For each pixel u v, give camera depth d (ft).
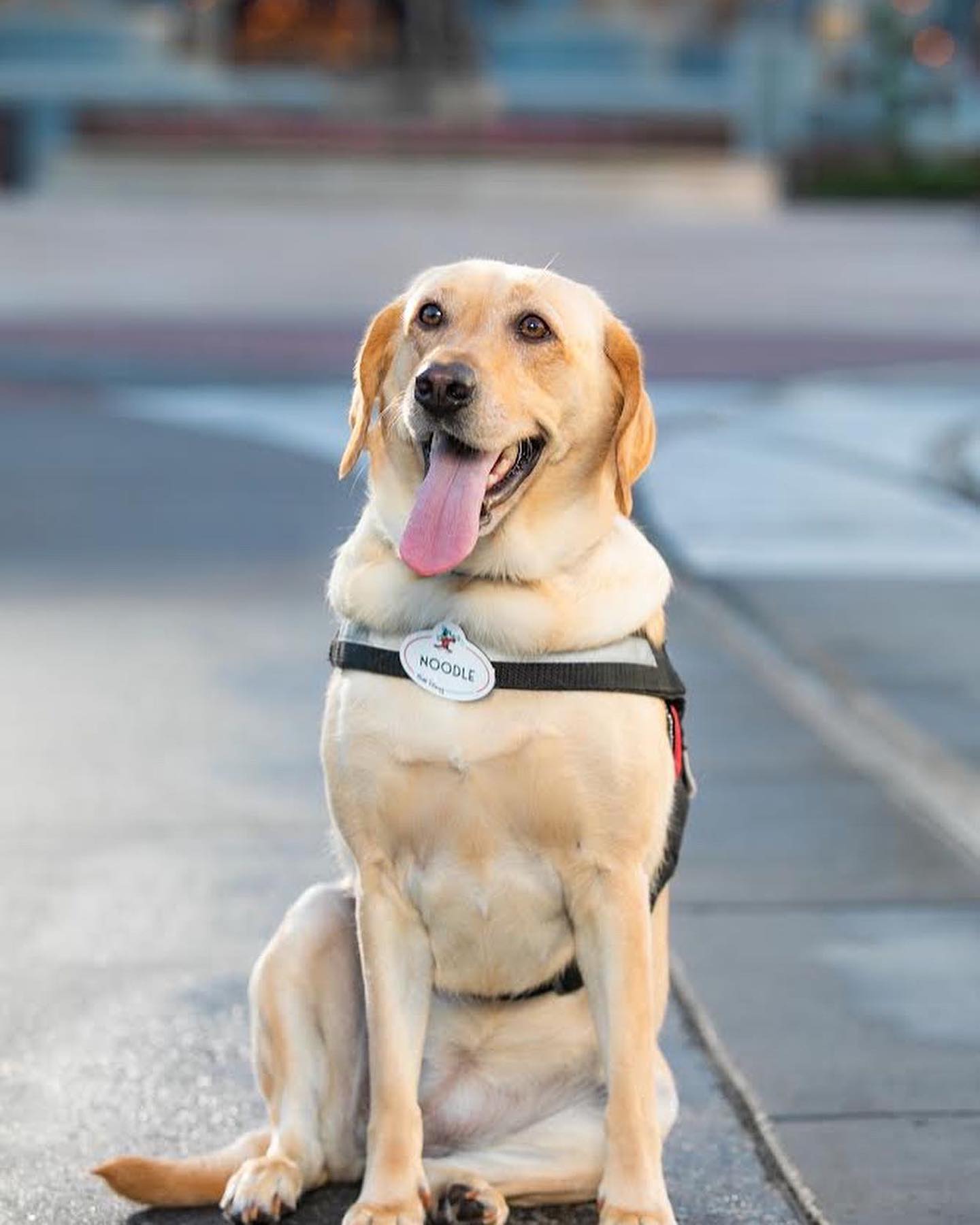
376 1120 14.16
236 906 21.36
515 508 14.19
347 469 14.89
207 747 27.50
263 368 71.56
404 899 14.35
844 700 30.12
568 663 13.88
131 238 111.04
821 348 79.25
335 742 14.15
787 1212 14.93
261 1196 14.21
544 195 132.98
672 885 22.08
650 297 95.04
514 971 14.60
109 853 23.09
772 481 49.67
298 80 158.20
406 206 130.52
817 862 22.84
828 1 165.89
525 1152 14.67
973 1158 15.78
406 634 14.06
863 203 135.85
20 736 27.96
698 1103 16.75
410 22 167.63
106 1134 16.03
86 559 40.47
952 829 24.03
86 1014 18.44
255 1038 15.10
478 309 14.32
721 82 155.33
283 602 36.86
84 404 64.34
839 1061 17.54
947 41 178.70
